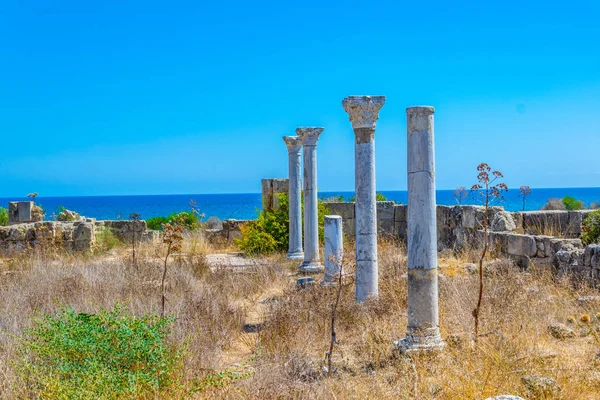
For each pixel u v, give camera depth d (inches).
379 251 718.5
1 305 410.0
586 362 292.0
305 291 475.5
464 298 407.8
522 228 669.9
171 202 7096.5
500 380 261.1
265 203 952.9
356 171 467.2
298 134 697.0
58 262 681.6
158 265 625.9
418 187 337.4
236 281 571.5
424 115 340.2
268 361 322.7
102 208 5098.4
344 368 311.0
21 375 264.5
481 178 339.3
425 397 255.0
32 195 1036.5
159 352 277.9
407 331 337.7
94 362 252.5
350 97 468.8
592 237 625.0
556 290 457.7
